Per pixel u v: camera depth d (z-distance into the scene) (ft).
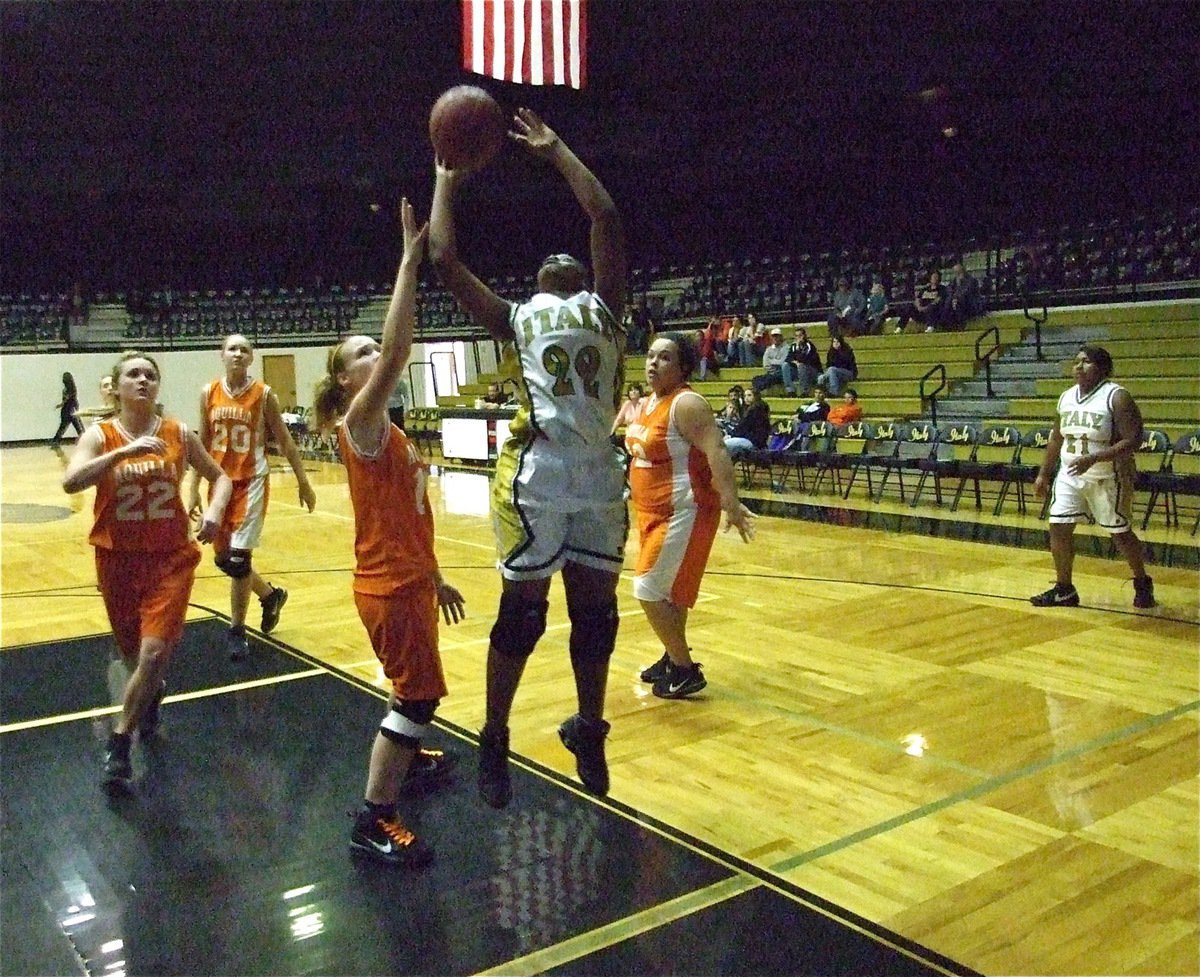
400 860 10.50
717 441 14.85
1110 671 17.03
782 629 20.01
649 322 61.31
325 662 18.07
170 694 16.29
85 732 14.67
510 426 9.10
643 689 16.35
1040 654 18.06
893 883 10.12
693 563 15.38
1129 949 8.95
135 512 12.71
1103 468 20.72
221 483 13.80
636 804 12.05
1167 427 36.65
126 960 8.88
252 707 15.65
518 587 8.75
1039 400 40.55
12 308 79.00
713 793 12.34
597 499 8.83
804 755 13.52
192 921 9.51
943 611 21.27
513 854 10.78
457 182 8.98
